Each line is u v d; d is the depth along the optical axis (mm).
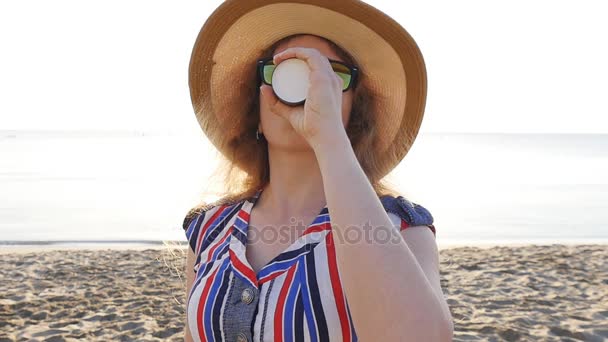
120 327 5246
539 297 6242
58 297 6250
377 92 1686
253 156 1845
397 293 1034
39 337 4984
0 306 5902
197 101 1850
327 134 1162
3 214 13289
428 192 18094
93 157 36531
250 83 1798
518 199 16688
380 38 1579
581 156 45250
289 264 1379
